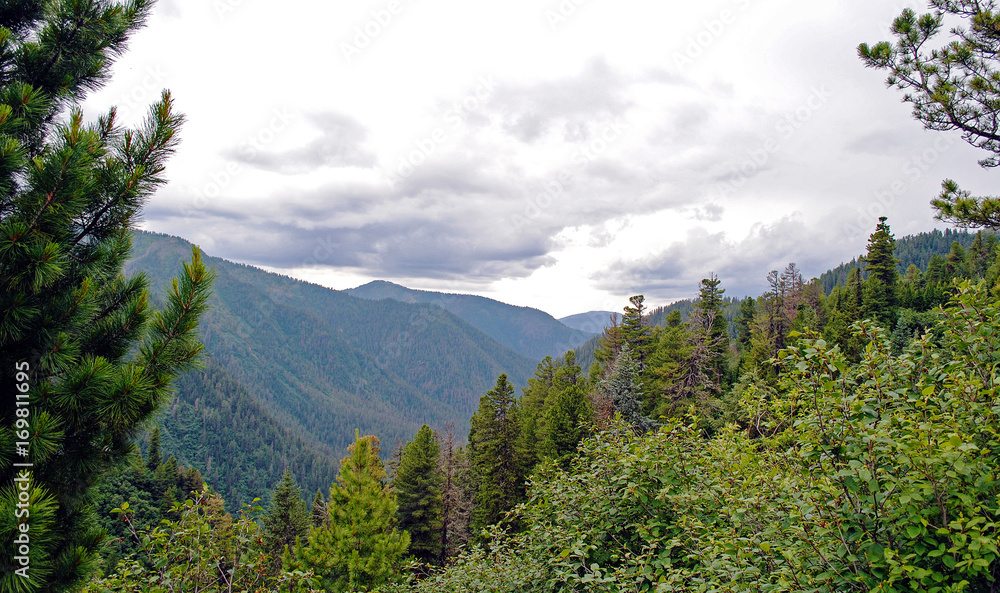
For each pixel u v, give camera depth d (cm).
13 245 361
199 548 682
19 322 375
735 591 421
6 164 362
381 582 1523
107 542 464
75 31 466
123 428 439
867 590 371
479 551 869
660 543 629
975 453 407
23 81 451
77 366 404
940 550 349
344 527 1644
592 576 554
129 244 472
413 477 3011
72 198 390
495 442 2934
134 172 446
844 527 392
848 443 409
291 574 773
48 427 370
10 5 453
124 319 446
